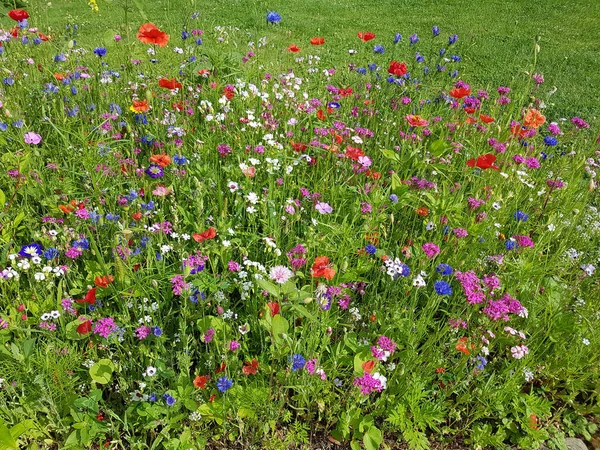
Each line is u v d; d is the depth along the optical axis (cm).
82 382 77
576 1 402
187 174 112
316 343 78
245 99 135
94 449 72
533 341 90
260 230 105
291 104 141
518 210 118
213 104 135
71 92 134
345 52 271
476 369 81
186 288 78
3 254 85
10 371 71
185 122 128
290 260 88
